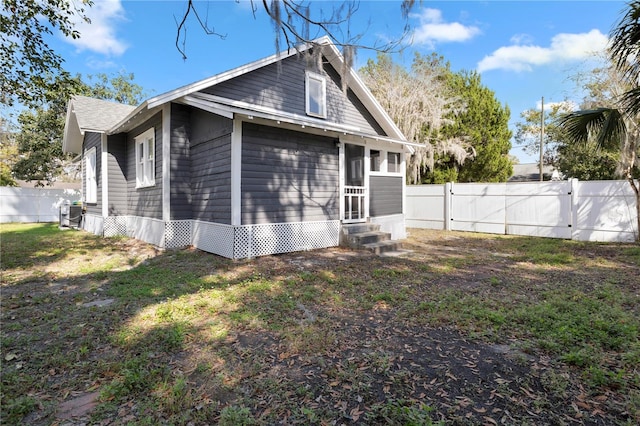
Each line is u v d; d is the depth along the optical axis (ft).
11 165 65.92
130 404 7.48
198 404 7.45
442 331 11.50
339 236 29.86
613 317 12.32
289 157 26.25
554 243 31.22
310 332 11.22
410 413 6.86
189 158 28.32
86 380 8.52
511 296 15.35
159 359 9.50
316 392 7.88
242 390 7.99
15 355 9.71
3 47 22.74
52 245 29.76
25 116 42.06
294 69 30.53
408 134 51.93
